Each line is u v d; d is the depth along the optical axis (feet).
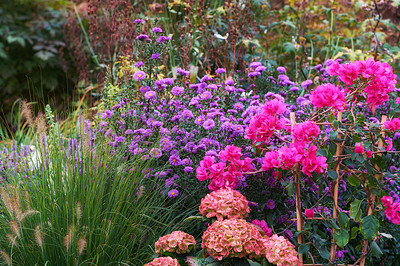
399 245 9.16
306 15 18.37
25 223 7.34
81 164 7.95
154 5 15.10
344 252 8.83
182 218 8.99
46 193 7.58
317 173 6.81
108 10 17.26
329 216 7.54
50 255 7.27
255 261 6.59
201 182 8.85
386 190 9.23
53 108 11.47
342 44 18.30
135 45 13.91
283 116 9.55
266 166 7.25
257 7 18.24
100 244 7.25
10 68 19.69
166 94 10.40
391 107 10.91
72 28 18.53
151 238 8.27
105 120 10.00
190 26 14.38
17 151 9.43
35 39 20.38
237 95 10.70
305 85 10.53
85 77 17.21
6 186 7.77
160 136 9.17
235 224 6.58
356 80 7.10
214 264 6.50
